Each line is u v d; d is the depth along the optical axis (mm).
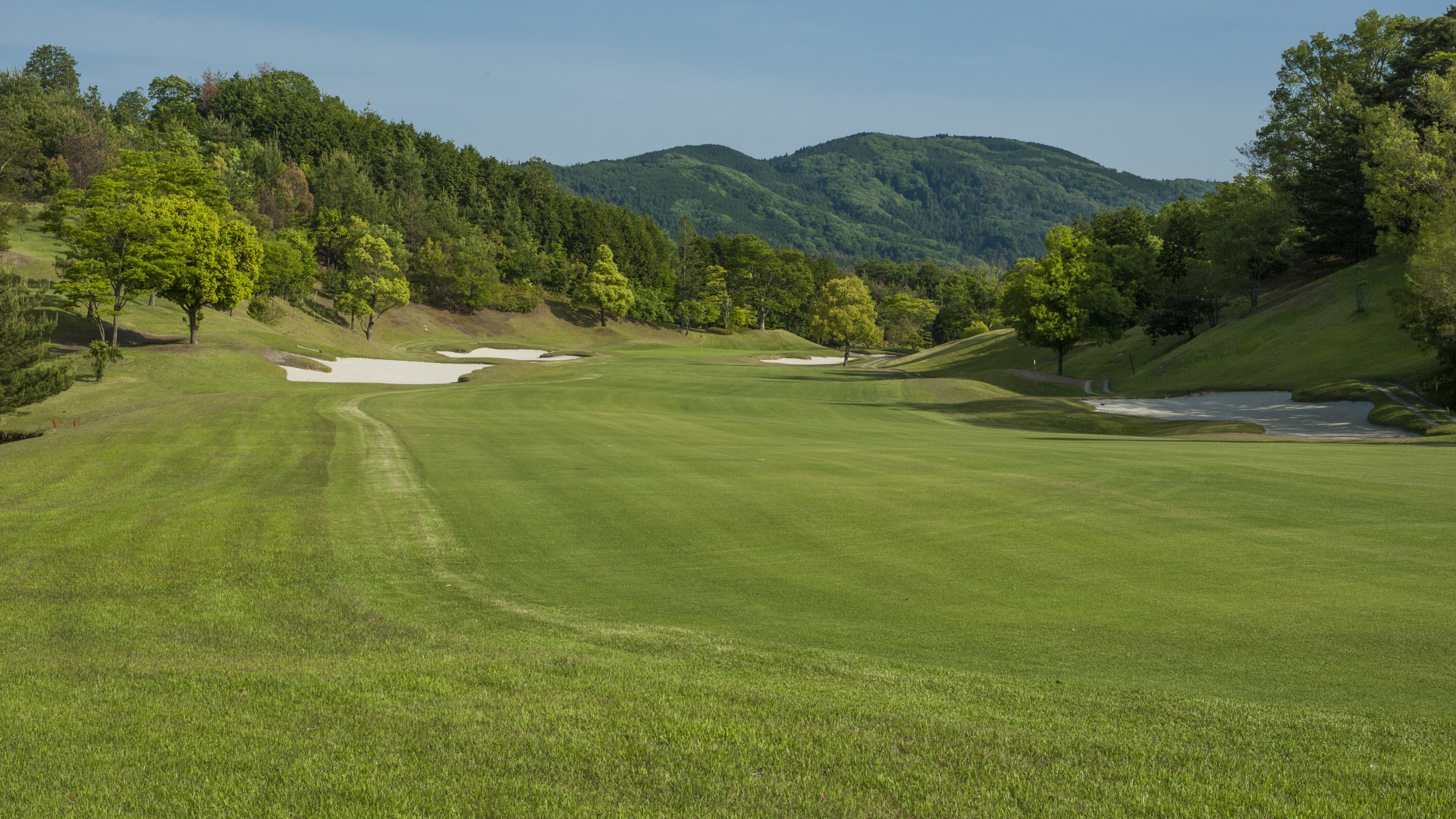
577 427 30281
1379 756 5590
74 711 6398
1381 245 49438
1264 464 20484
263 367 53344
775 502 16359
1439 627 8984
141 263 51844
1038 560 12211
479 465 20750
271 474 19219
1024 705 6656
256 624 9547
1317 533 13250
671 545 13406
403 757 5496
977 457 22500
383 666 7652
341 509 15766
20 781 5145
